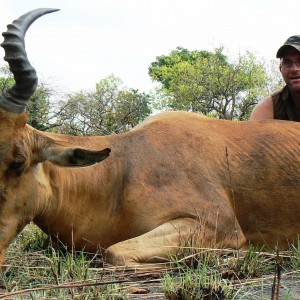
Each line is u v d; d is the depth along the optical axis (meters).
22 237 6.58
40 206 5.32
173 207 5.58
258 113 8.14
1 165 4.87
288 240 6.11
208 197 5.70
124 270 5.03
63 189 5.56
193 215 5.57
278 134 6.28
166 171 5.73
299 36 7.84
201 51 40.06
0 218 4.96
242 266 4.98
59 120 19.70
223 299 4.06
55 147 5.11
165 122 6.15
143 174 5.73
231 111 29.81
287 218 6.08
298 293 4.34
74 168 5.66
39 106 18.64
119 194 5.76
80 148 5.03
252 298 4.18
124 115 24.11
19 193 5.05
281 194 6.05
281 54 7.96
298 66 7.82
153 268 5.16
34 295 4.16
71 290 4.10
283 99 8.08
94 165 5.77
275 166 6.07
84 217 5.71
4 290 4.43
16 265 5.15
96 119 22.53
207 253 5.27
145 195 5.64
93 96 24.11
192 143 5.95
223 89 30.66
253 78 31.00
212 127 6.22
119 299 4.12
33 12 5.20
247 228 6.00
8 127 4.91
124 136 6.01
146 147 5.88
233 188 5.89
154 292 4.39
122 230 5.70
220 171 5.88
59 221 5.61
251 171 6.00
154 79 36.03
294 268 5.15
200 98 31.47
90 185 5.70
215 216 5.62
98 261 5.38
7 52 4.93
